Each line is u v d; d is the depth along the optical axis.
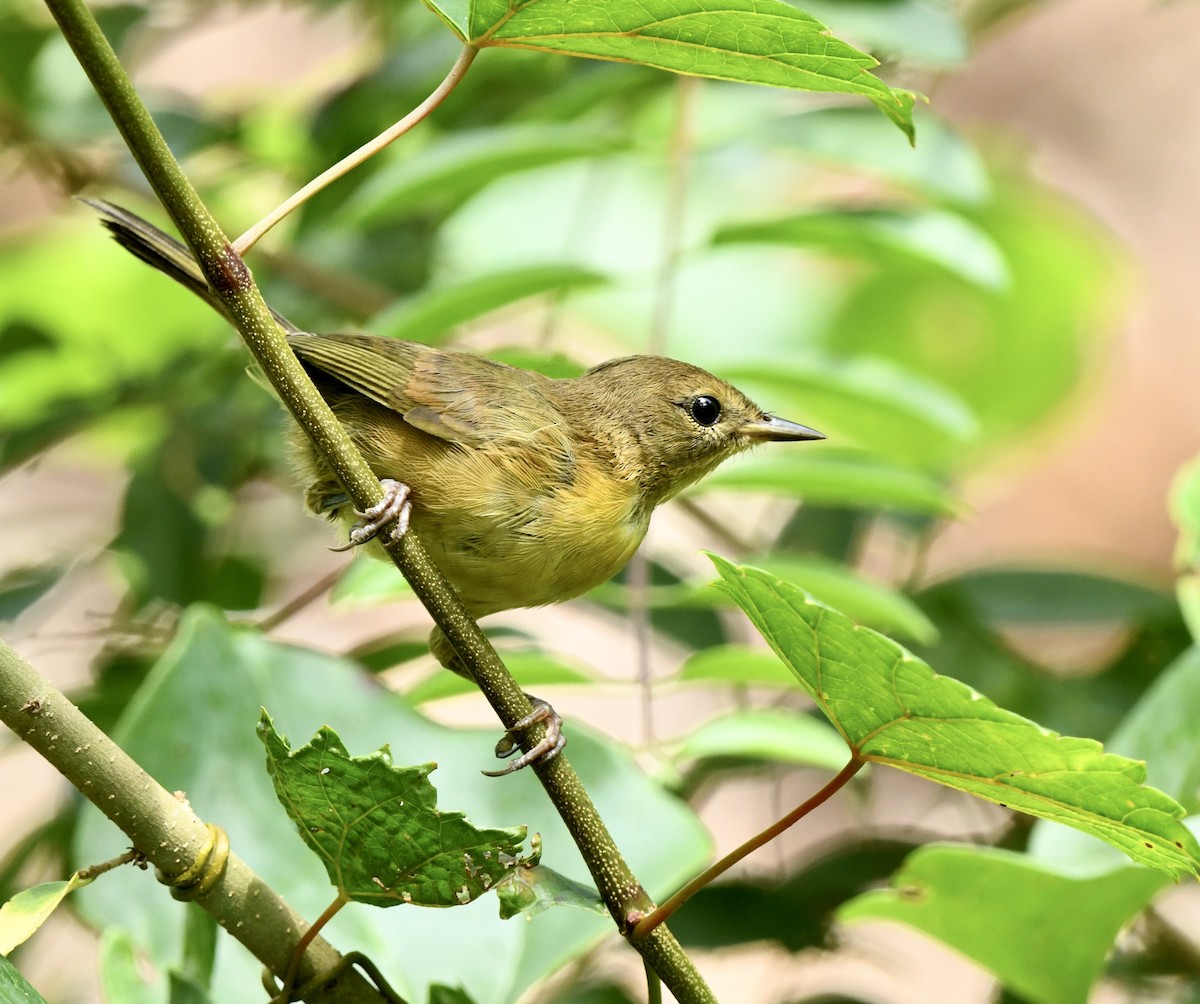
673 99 11.20
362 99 10.53
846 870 9.05
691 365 8.59
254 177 12.01
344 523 7.59
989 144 14.44
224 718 6.75
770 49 4.98
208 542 10.39
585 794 5.21
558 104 9.81
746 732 7.39
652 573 10.08
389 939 6.28
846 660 4.45
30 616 10.18
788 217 9.55
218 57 15.45
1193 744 7.11
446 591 5.46
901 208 9.93
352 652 9.40
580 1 4.86
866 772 9.85
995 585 9.91
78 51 4.66
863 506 10.70
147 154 4.86
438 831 4.76
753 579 4.44
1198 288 17.77
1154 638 9.91
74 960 10.91
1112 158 18.00
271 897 5.14
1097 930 6.69
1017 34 17.66
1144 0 17.41
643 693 7.84
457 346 10.77
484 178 9.27
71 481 14.18
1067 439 17.05
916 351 15.42
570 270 8.83
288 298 11.43
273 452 10.63
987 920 6.81
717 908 8.74
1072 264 14.63
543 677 7.86
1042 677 9.66
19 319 11.01
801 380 9.66
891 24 8.91
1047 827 7.21
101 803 4.89
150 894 6.37
